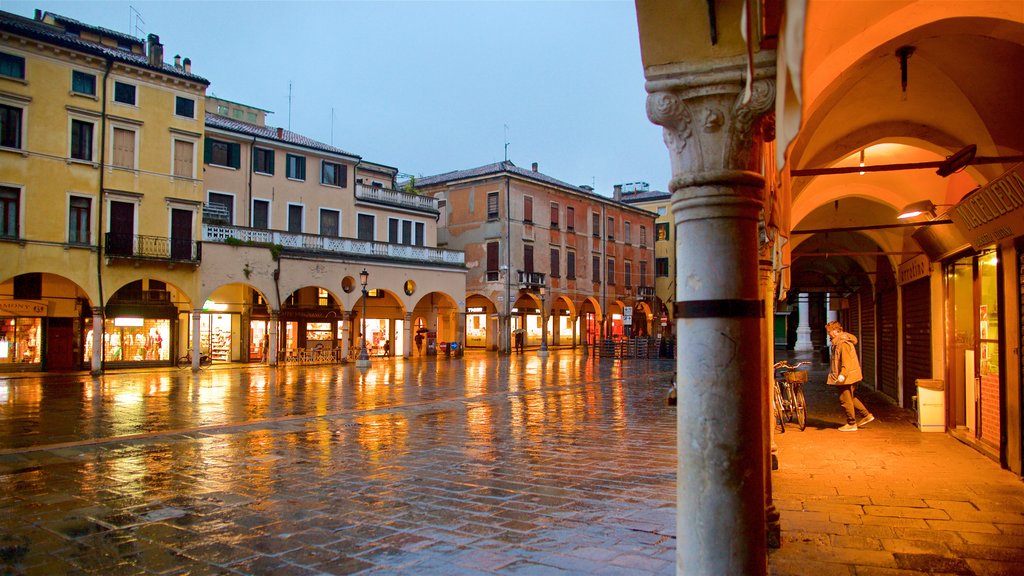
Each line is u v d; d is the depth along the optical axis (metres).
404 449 9.97
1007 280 7.73
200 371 28.41
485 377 24.72
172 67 32.28
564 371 27.75
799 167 7.85
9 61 25.20
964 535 5.43
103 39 32.78
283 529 5.95
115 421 13.15
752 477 3.06
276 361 31.89
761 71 3.12
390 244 37.28
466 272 41.69
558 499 6.93
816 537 5.41
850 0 4.10
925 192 9.52
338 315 36.25
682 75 3.22
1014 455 7.73
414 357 39.16
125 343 29.20
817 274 20.47
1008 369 7.79
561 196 49.94
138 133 28.30
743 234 3.15
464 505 6.72
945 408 10.70
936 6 4.40
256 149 34.06
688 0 3.11
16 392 19.22
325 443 10.55
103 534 5.83
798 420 11.41
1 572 4.92
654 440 10.67
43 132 25.89
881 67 6.02
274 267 31.69
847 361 11.05
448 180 47.44
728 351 3.08
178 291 30.61
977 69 6.04
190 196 29.70
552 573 4.82
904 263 12.93
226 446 10.30
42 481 7.91
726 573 3.02
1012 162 6.04
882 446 9.59
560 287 49.22
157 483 7.79
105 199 27.30
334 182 37.31
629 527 5.91
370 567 4.99
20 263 25.22
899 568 4.70
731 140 3.15
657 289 62.28
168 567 5.02
